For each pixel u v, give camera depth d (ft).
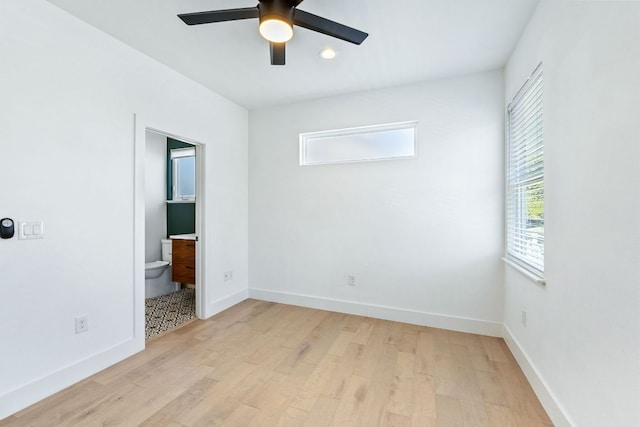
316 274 11.10
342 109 10.59
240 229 11.82
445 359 7.36
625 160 3.42
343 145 10.92
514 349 7.43
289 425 5.15
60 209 6.11
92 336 6.68
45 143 5.86
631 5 3.31
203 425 5.13
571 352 4.64
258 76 9.13
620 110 3.51
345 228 10.62
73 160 6.33
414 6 5.96
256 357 7.47
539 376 5.82
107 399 5.78
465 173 9.00
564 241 4.90
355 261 10.49
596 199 4.01
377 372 6.79
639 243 3.20
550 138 5.44
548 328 5.48
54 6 5.97
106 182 6.98
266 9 5.20
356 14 6.23
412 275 9.70
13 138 5.41
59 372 6.04
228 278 11.18
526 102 7.03
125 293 7.41
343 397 5.90
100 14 6.23
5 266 5.32
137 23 6.54
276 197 11.74
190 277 12.72
